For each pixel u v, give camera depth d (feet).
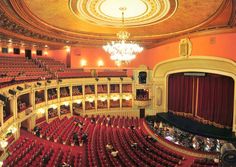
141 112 86.84
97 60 86.63
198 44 59.82
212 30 54.60
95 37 69.31
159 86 81.82
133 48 46.60
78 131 60.39
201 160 45.01
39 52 83.46
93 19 47.65
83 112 82.07
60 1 35.83
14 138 49.49
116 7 39.93
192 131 58.80
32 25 50.96
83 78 80.89
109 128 68.33
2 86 44.34
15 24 50.39
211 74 62.69
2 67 60.44
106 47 47.52
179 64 70.13
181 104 75.20
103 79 83.92
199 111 68.44
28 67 70.13
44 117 69.41
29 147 43.06
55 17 45.65
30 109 58.23
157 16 44.96
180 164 45.03
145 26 53.78
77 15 44.29
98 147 49.93
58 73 75.82
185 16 44.06
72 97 78.84
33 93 60.85
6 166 34.04
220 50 53.72
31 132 57.88
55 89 78.18
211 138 55.83
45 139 52.70
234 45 50.49
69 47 82.38
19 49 75.41
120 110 86.79
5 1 34.68
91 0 36.29
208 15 42.63
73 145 51.83
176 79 76.79
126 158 43.78
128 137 59.57
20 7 37.47
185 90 73.87
